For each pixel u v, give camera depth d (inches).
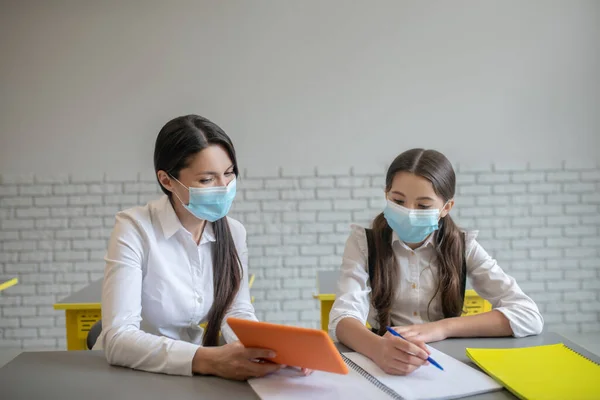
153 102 143.1
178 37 142.3
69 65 141.7
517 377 42.1
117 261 54.8
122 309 52.5
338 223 147.1
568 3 144.5
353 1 143.3
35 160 143.1
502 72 145.4
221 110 144.1
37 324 145.5
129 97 142.9
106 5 141.0
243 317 61.1
